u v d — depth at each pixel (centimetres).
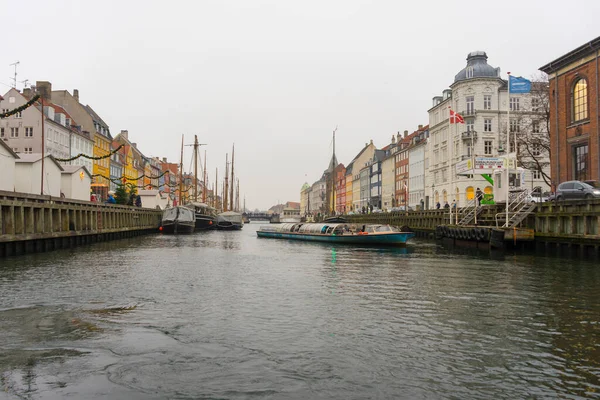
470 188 7181
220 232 8106
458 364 860
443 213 4875
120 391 733
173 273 2036
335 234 4494
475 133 7294
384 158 12425
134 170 11681
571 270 2125
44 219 3186
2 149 3391
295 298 1455
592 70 3778
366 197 14188
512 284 1725
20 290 1571
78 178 4884
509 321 1163
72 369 823
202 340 996
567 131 4097
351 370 828
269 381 777
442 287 1666
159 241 4725
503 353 921
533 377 799
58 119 7231
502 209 3675
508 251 3181
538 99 5316
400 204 10850
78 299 1424
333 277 1928
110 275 1953
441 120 8381
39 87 7500
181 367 836
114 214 4988
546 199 3859
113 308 1300
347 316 1216
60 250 3259
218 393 729
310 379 786
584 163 3931
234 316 1211
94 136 8706
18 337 1012
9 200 2625
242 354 909
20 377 787
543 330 1084
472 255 2950
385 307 1323
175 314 1231
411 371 825
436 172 8575
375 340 1002
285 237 5506
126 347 945
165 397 714
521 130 5528
